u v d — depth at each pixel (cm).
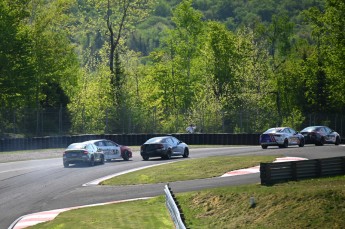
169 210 2856
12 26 7706
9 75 7594
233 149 6350
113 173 4453
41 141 6388
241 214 2622
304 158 4759
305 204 2489
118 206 3183
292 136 6106
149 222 2689
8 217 3003
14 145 6094
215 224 2609
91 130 7706
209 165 4450
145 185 3856
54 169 4697
